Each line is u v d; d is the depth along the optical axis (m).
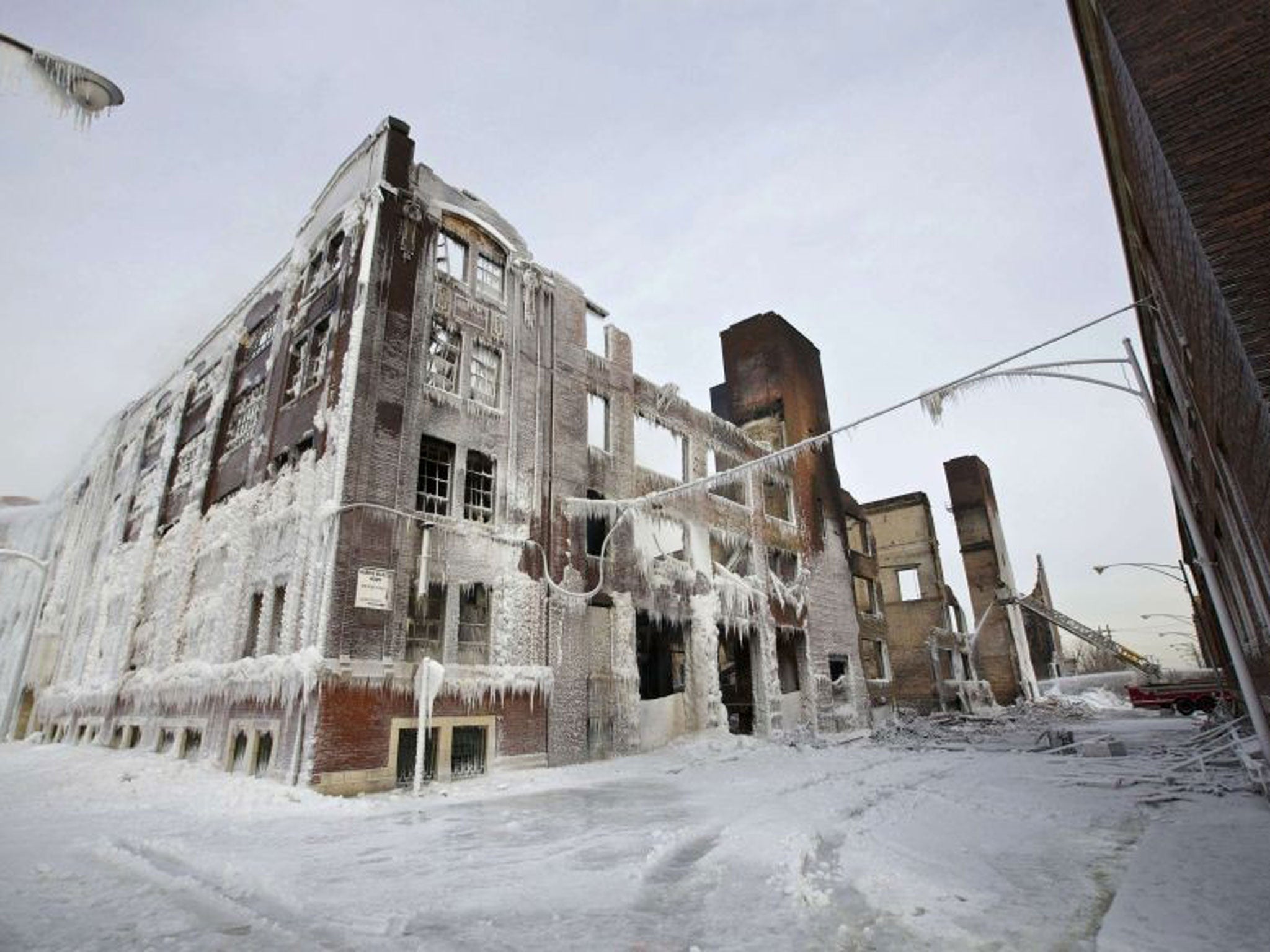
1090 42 7.94
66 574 31.53
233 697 15.43
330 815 10.56
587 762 17.66
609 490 21.73
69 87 6.63
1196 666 91.12
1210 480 10.57
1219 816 8.54
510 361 19.53
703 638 23.05
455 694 15.21
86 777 14.26
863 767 15.86
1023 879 6.19
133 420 30.55
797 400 33.06
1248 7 5.82
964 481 56.00
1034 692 52.19
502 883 6.38
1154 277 9.41
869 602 37.88
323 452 15.38
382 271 16.72
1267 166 5.38
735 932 5.02
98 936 4.94
